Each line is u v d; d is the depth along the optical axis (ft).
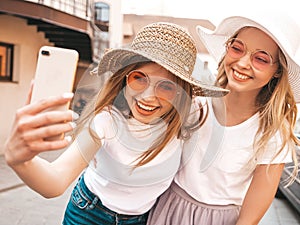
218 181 4.82
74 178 3.90
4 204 16.57
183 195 4.98
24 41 31.09
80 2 32.14
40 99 3.12
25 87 31.60
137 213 4.75
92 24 33.68
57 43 35.29
